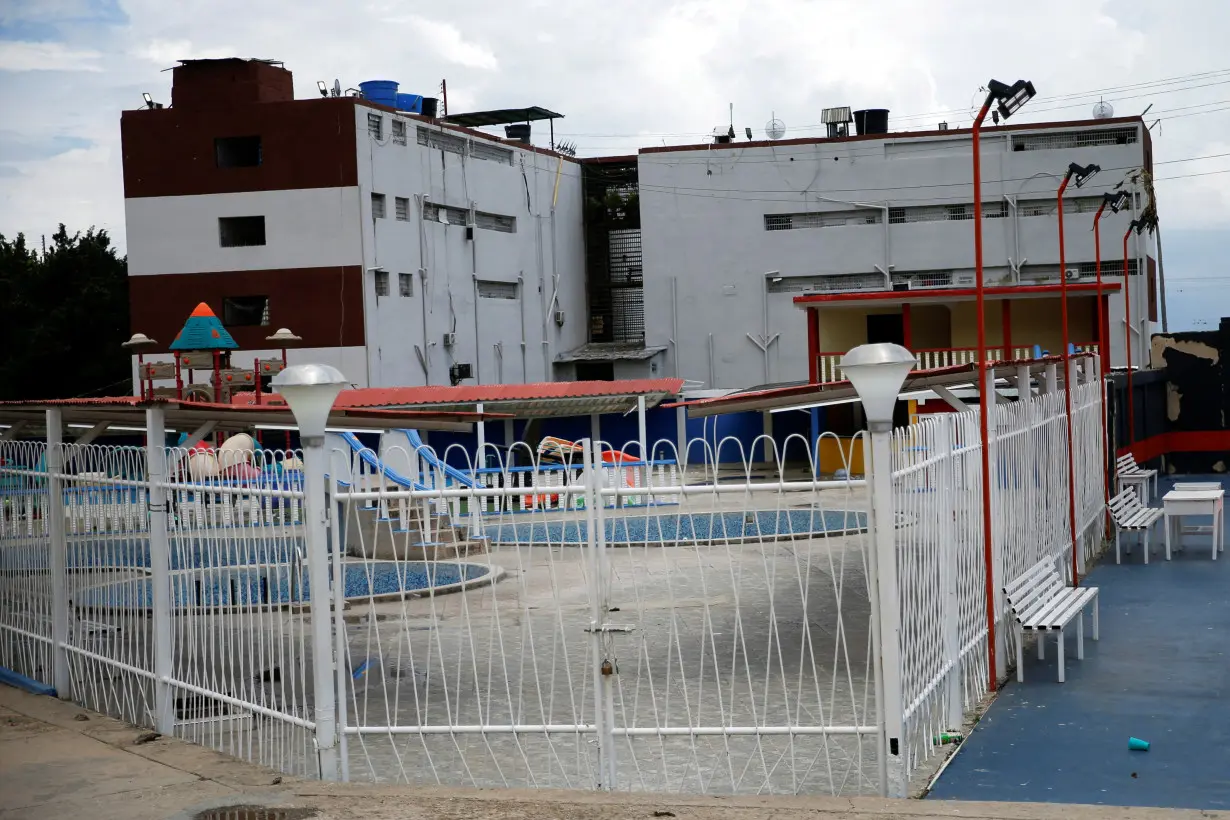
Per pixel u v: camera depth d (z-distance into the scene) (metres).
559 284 60.34
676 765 8.39
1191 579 15.52
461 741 9.16
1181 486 18.50
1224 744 8.59
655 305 57.03
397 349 49.16
